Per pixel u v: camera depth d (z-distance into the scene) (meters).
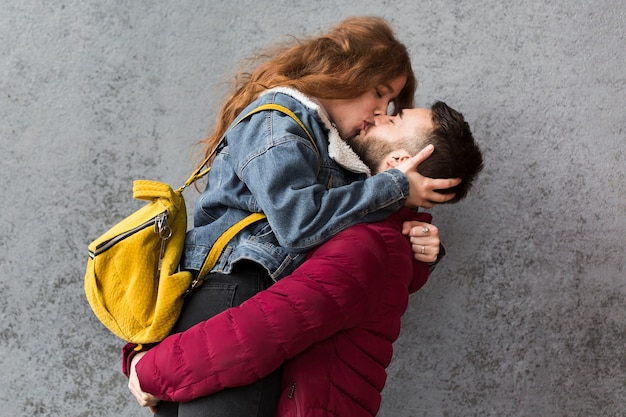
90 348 1.90
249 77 1.77
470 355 1.89
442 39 1.84
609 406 1.91
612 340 1.89
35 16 1.83
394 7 1.84
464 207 1.87
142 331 1.33
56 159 1.86
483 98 1.84
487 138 1.84
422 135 1.40
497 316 1.88
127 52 1.84
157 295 1.34
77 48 1.84
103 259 1.33
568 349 1.89
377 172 1.43
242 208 1.37
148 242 1.35
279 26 1.84
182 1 1.83
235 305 1.31
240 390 1.25
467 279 1.88
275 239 1.34
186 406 1.26
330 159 1.40
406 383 1.91
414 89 1.67
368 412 1.31
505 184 1.85
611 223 1.86
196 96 1.84
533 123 1.84
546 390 1.90
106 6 1.83
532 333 1.89
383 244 1.31
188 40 1.84
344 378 1.27
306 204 1.26
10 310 1.89
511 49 1.83
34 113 1.85
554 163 1.85
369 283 1.26
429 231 1.41
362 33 1.52
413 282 1.48
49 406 1.91
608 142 1.85
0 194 1.87
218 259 1.35
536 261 1.87
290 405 1.25
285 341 1.20
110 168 1.86
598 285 1.88
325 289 1.22
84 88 1.84
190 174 1.86
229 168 1.40
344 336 1.29
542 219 1.86
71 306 1.89
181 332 1.29
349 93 1.47
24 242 1.88
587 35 1.83
